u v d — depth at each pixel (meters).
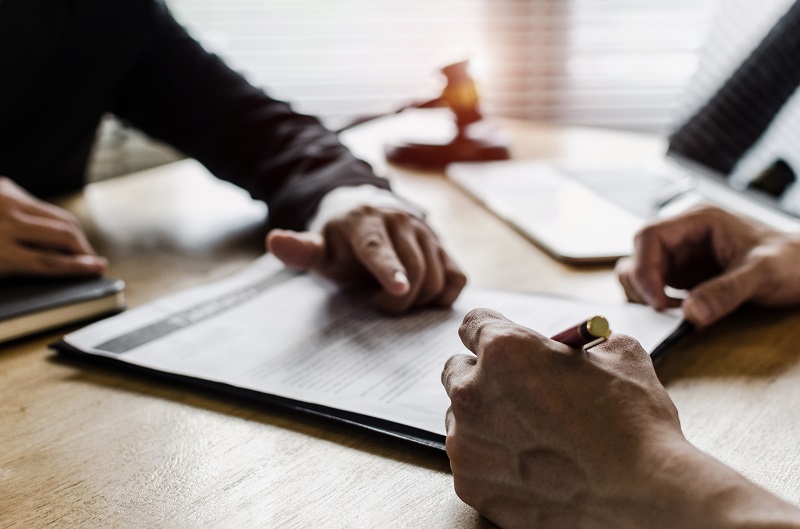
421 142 1.38
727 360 0.62
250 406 0.57
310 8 2.21
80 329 0.73
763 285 0.69
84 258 0.80
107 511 0.45
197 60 1.22
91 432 0.54
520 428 0.41
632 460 0.37
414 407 0.53
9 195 0.85
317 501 0.45
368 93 2.23
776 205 0.91
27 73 1.09
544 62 2.14
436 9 2.17
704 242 0.74
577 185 1.15
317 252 0.78
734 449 0.49
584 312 0.69
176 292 0.81
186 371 0.61
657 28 2.08
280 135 1.12
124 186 1.30
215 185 1.28
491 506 0.42
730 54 1.11
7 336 0.69
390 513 0.44
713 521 0.33
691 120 1.20
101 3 1.13
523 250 0.91
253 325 0.69
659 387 0.43
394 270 0.69
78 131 1.21
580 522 0.38
